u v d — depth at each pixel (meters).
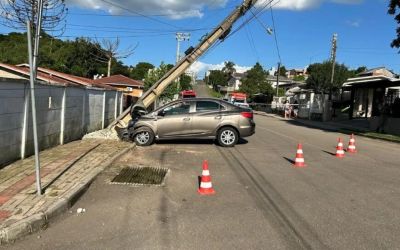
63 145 13.26
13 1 19.91
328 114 37.69
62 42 71.06
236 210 6.97
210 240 5.59
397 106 26.36
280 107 52.91
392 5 22.62
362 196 8.08
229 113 15.13
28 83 10.27
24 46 52.22
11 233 5.42
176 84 48.06
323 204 7.43
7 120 9.31
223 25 20.41
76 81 28.38
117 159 11.39
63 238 5.58
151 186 8.52
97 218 6.43
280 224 6.27
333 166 11.45
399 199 7.93
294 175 10.02
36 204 6.46
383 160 12.99
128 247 5.31
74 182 8.02
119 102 24.56
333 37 40.09
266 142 17.06
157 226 6.11
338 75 47.44
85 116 16.38
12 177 8.20
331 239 5.68
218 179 9.39
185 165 11.09
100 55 73.19
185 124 14.88
